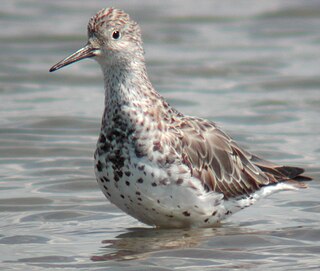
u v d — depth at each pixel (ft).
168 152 42.96
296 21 111.65
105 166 43.50
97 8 117.39
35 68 91.20
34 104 78.74
